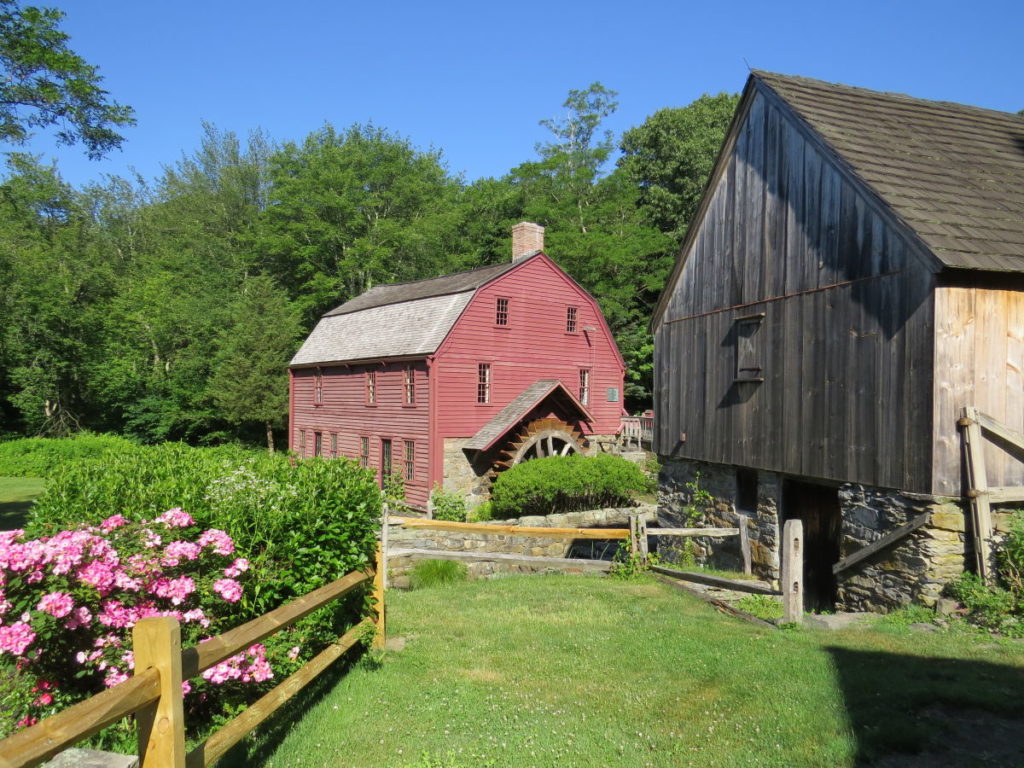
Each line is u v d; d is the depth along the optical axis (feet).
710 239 41.60
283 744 15.19
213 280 138.51
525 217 139.74
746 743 14.88
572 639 23.45
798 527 24.85
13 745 7.50
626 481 66.44
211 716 15.80
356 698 17.92
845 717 15.85
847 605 31.17
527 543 49.29
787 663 19.84
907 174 29.86
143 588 14.71
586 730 15.84
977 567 25.73
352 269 132.77
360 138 152.15
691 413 43.34
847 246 30.58
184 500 17.66
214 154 165.78
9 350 116.16
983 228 27.07
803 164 33.58
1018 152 34.86
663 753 14.57
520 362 83.76
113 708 8.86
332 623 19.21
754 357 37.01
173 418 122.93
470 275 87.10
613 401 94.63
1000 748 14.26
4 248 113.50
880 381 28.63
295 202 135.54
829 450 31.48
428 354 75.51
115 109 53.47
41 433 125.59
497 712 17.01
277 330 118.32
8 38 48.03
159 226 162.09
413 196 146.41
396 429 81.87
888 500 28.53
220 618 16.07
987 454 26.53
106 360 127.13
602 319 93.09
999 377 26.89
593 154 145.07
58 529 17.22
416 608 28.73
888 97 38.19
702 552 42.83
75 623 13.67
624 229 130.72
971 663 19.52
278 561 17.40
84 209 157.28
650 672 19.75
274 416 116.78
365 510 20.40
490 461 79.87
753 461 36.99
